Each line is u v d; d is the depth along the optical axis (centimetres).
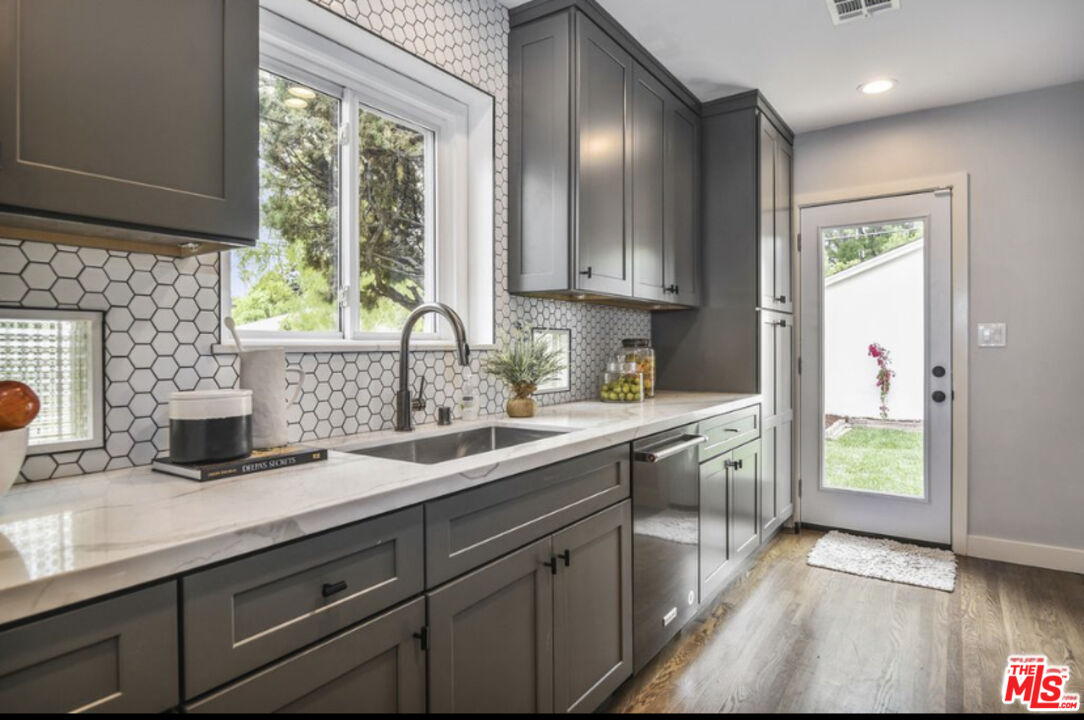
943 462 327
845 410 354
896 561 307
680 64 279
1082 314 294
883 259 343
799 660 213
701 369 328
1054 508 301
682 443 215
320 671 97
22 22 90
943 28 245
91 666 72
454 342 217
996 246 313
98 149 99
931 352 330
